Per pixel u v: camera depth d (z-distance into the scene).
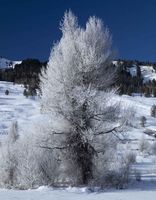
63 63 18.61
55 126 18.44
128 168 18.19
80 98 17.77
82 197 13.13
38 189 15.96
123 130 18.31
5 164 18.19
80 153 18.22
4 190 15.88
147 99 165.88
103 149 18.27
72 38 19.17
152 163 39.69
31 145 18.53
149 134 85.62
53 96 18.27
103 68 18.70
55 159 18.25
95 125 18.16
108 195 13.80
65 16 19.47
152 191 15.18
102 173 17.75
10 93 161.50
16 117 105.94
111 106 18.27
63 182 18.25
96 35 19.03
